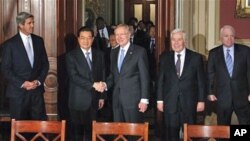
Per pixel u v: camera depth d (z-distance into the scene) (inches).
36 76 232.4
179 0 278.2
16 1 273.3
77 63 228.5
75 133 234.5
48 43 270.7
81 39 228.8
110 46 303.6
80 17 301.6
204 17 275.6
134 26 366.0
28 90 229.5
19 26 229.6
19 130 174.6
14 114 230.2
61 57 272.4
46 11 270.5
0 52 271.9
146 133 171.0
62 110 271.3
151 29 336.5
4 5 274.2
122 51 222.4
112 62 225.6
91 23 395.5
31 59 231.6
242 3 273.0
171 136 225.6
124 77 219.0
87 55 231.1
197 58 223.1
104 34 335.9
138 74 219.9
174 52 225.8
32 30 246.5
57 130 173.9
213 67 238.2
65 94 271.3
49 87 271.0
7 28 275.1
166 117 225.5
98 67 232.1
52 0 270.5
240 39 274.5
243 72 233.3
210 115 273.7
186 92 221.9
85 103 227.3
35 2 271.1
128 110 218.8
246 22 273.7
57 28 271.3
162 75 227.0
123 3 518.9
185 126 167.0
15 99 228.7
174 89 222.4
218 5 274.7
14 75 227.5
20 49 228.4
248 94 234.5
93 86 225.1
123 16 519.2
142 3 522.9
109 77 226.5
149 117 311.1
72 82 228.8
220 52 236.1
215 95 243.1
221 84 234.4
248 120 236.2
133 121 219.1
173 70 223.3
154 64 306.7
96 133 173.0
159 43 288.4
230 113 235.6
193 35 277.0
